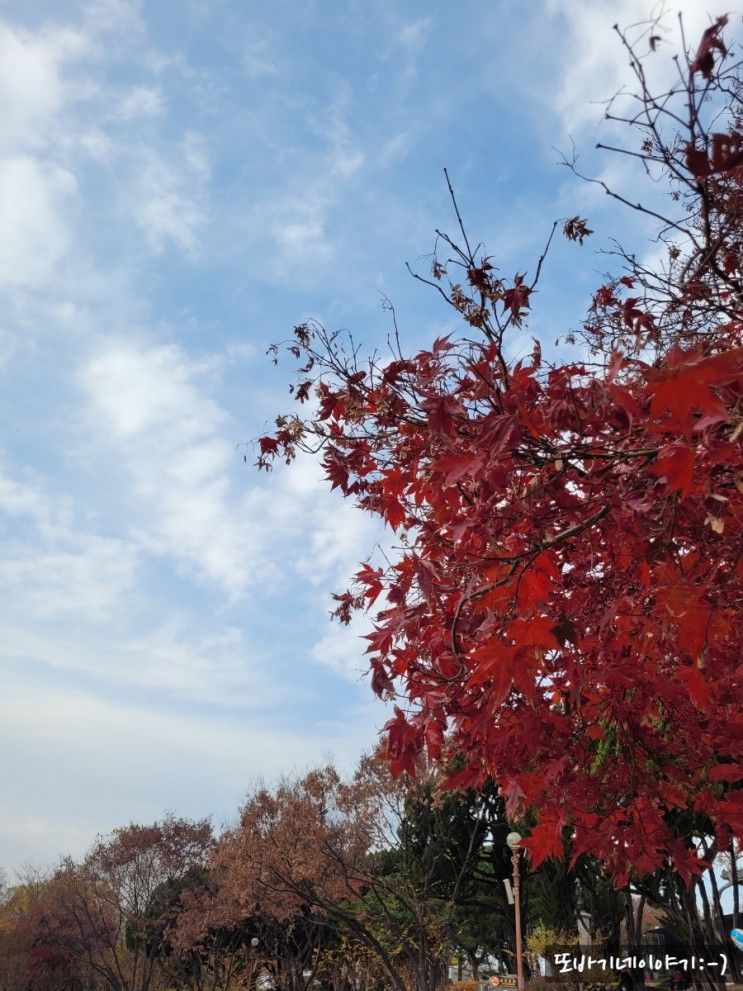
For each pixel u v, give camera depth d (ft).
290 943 110.93
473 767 14.99
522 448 11.21
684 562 11.60
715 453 9.07
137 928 122.52
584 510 11.79
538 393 11.78
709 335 11.56
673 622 11.25
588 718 14.56
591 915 68.18
